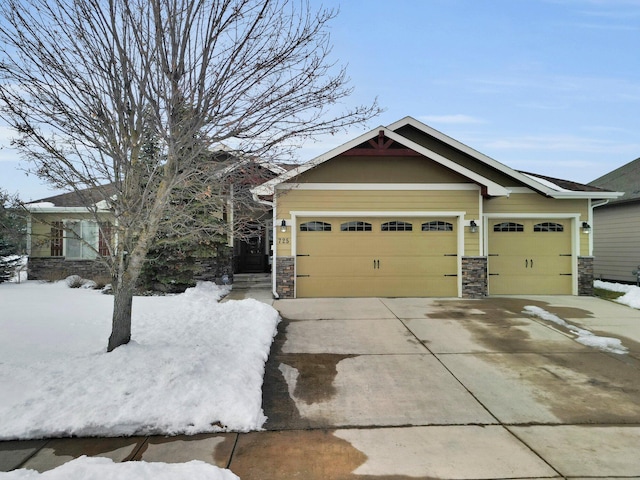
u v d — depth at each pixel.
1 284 13.29
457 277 11.16
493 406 4.45
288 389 4.95
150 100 4.48
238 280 14.52
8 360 5.00
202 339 6.14
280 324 8.02
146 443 3.61
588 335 7.24
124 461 3.31
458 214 11.09
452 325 7.93
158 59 4.50
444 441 3.70
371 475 3.15
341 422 4.09
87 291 11.61
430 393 4.80
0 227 5.75
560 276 11.92
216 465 3.29
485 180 10.74
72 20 4.63
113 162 4.91
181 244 11.01
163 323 7.16
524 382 5.13
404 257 11.15
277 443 3.66
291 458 3.41
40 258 14.51
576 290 11.74
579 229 11.88
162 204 4.94
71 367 4.68
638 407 4.43
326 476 3.14
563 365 5.74
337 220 11.12
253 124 5.05
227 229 6.72
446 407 4.43
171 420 3.86
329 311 9.20
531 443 3.65
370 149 10.62
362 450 3.54
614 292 12.49
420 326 7.86
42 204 14.05
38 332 6.37
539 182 12.10
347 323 8.10
